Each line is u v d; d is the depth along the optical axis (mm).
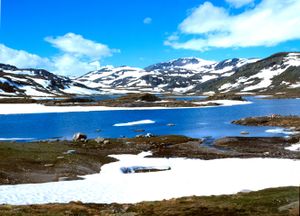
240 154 68188
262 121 114875
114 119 140250
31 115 160250
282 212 27156
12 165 55438
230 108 186875
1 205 34781
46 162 58938
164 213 31172
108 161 63969
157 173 55375
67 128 114375
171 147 77562
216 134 95875
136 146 78438
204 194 41906
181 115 153000
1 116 156000
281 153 67375
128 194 43250
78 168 57438
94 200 40500
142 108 195375
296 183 45500
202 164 60438
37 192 43875
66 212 32125
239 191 41656
